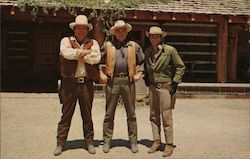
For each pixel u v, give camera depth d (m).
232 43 18.62
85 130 6.44
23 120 9.26
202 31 18.62
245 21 14.90
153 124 6.61
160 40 6.36
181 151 6.63
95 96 13.03
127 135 7.77
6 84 16.28
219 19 14.88
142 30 17.73
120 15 14.13
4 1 13.93
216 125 9.04
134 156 6.25
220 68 15.17
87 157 6.13
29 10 14.04
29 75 18.78
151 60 6.41
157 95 6.46
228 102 12.77
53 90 14.57
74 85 6.25
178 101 12.81
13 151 6.49
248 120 9.74
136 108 11.26
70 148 6.69
